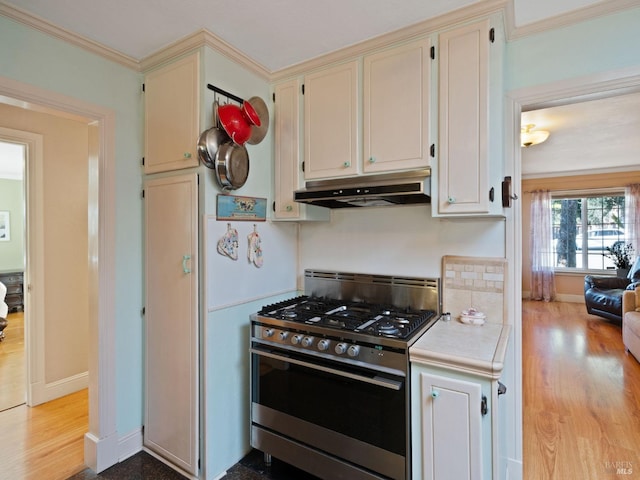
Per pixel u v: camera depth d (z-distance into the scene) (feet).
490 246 6.17
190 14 5.32
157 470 6.40
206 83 5.96
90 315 6.58
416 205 6.84
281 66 6.90
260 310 7.00
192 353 6.12
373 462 5.19
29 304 8.80
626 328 12.49
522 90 5.72
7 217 21.07
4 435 7.51
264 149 7.14
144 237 6.93
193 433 6.13
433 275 6.67
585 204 21.25
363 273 7.39
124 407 6.74
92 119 6.30
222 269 6.30
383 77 5.94
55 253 9.24
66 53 5.88
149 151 6.78
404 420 4.91
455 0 5.02
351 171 6.25
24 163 8.85
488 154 5.11
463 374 4.51
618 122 11.27
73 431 7.66
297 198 6.63
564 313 18.69
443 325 5.94
